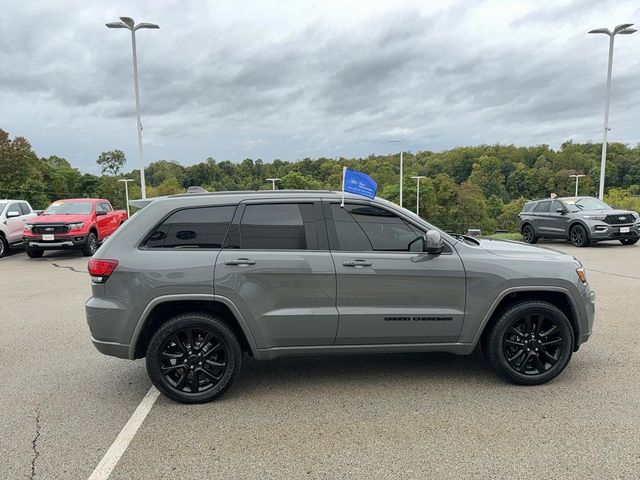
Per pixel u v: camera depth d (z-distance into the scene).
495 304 4.05
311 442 3.26
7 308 7.48
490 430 3.38
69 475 2.91
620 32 22.25
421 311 3.99
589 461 2.96
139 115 21.31
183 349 3.92
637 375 4.33
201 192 4.50
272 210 4.05
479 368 4.59
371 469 2.92
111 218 16.34
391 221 4.11
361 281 3.93
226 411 3.76
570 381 4.21
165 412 3.76
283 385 4.26
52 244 13.56
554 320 4.11
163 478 2.87
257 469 2.95
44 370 4.73
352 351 4.04
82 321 6.62
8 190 57.59
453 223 83.81
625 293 7.75
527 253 4.26
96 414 3.75
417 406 3.79
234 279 3.83
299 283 3.90
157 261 3.84
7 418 3.69
